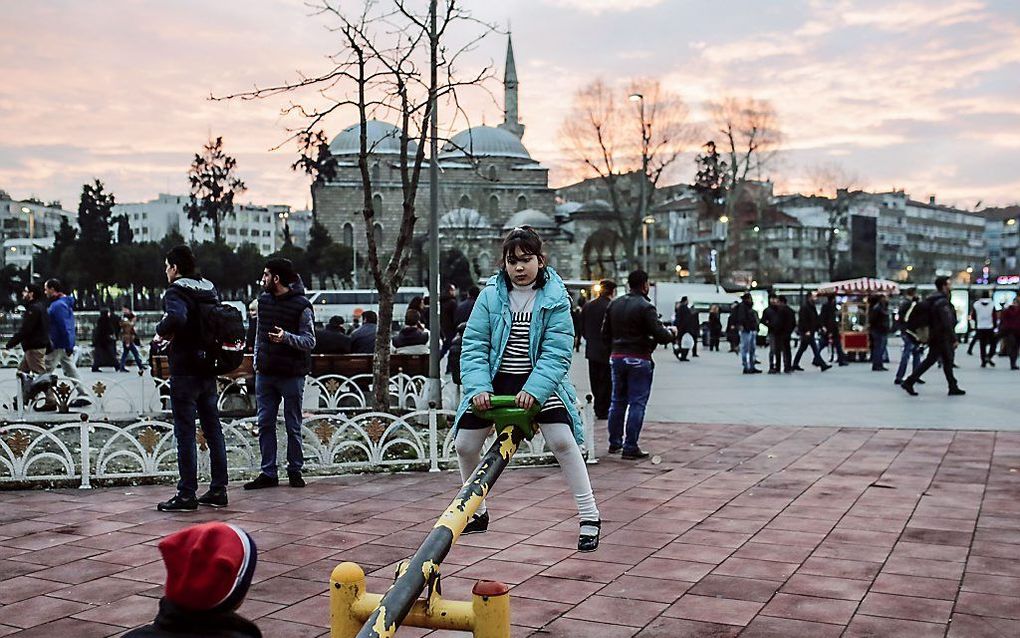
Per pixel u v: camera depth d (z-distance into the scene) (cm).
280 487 792
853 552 556
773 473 829
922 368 1564
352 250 9462
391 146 9606
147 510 697
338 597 246
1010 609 451
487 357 549
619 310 941
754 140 6325
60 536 615
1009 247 18612
